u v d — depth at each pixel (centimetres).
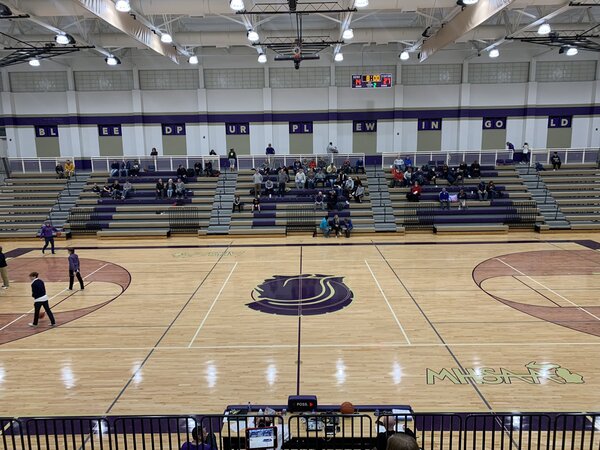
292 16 2217
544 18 1596
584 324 1074
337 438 598
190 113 2873
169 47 2236
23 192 2580
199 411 730
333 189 2417
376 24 2394
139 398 773
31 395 788
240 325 1099
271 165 2770
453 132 2877
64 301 1299
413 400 750
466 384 802
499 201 2361
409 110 2856
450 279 1455
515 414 548
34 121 2878
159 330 1074
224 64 2817
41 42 2259
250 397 767
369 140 2898
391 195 2466
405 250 1884
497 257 1738
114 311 1210
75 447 591
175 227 2288
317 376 837
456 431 675
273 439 535
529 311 1164
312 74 2834
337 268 1611
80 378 845
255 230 2225
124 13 1634
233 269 1622
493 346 958
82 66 2812
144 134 2895
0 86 2823
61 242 2169
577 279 1435
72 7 1476
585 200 2366
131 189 2550
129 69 2823
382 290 1353
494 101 2831
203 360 912
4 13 1445
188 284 1447
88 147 2908
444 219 2275
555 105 2817
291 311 1192
